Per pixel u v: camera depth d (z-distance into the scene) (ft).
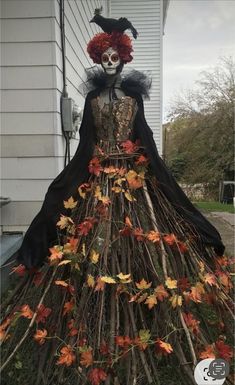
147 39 32.91
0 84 11.14
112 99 7.52
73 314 6.57
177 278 6.72
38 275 7.27
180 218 7.40
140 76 7.71
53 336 6.57
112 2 32.68
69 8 13.32
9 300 7.62
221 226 22.35
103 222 6.78
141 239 6.66
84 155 7.41
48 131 11.27
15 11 10.90
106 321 6.48
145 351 6.47
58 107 11.43
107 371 5.94
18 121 11.26
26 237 7.38
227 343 7.36
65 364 6.17
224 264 8.00
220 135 37.86
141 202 7.19
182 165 40.27
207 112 39.70
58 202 7.31
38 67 11.09
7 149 11.36
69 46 13.21
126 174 7.13
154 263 6.77
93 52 7.64
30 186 11.44
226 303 7.41
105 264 6.46
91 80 7.75
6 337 6.80
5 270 10.12
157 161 7.38
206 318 7.69
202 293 6.78
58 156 11.39
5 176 11.45
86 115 7.60
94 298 6.48
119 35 7.54
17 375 6.84
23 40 11.00
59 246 6.67
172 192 7.41
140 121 7.50
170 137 42.93
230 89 38.91
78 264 6.63
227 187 36.27
